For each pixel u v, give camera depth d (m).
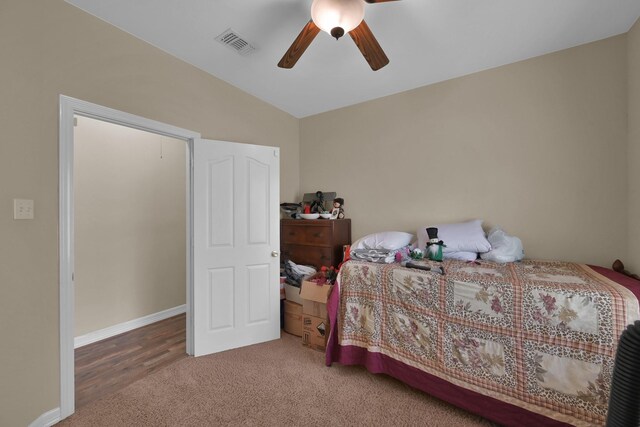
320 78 2.72
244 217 2.72
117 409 1.80
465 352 1.72
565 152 2.17
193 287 2.49
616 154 2.00
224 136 2.80
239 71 2.63
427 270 1.95
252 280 2.75
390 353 2.03
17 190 1.55
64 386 1.72
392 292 2.04
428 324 1.87
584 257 2.12
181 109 2.44
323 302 2.50
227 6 1.83
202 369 2.27
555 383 1.46
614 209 2.01
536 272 1.83
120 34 2.04
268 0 1.78
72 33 1.79
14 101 1.54
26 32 1.59
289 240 3.34
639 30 1.79
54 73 1.71
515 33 2.01
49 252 1.68
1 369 1.49
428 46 2.17
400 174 2.93
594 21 1.87
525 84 2.31
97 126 2.86
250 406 1.83
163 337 2.88
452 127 2.63
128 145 3.10
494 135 2.44
